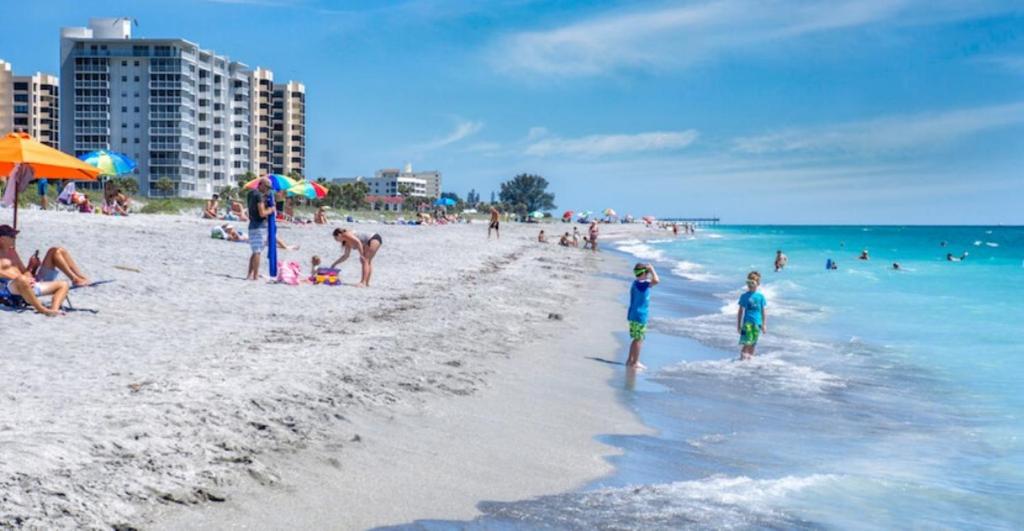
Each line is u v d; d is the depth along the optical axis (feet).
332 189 454.81
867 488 23.53
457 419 29.07
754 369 44.96
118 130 466.70
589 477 24.03
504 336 50.85
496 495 21.76
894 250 285.64
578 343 51.90
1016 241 438.81
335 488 20.75
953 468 25.91
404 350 40.19
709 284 118.73
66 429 21.74
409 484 21.81
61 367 30.50
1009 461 26.66
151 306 49.42
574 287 96.48
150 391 26.91
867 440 29.71
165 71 463.01
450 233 242.17
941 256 236.84
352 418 26.81
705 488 23.17
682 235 492.13
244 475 20.40
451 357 40.73
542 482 23.22
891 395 38.47
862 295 100.89
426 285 77.82
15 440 20.36
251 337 40.42
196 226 132.16
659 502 21.81
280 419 25.30
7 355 32.19
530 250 181.57
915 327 67.51
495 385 35.68
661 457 26.66
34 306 42.93
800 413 34.22
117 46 463.83
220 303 53.16
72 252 72.95
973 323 70.64
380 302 60.64
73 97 465.06
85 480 18.47
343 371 33.14
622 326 62.64
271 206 69.21
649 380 40.98
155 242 92.17
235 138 522.88
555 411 32.30
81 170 48.62
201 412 24.66
